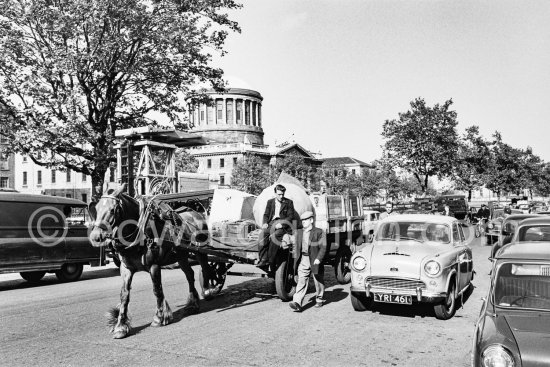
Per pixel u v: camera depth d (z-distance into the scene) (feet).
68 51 60.95
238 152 278.67
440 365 18.53
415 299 25.71
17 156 248.93
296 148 311.88
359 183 252.62
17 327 24.81
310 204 33.83
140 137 66.74
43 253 41.45
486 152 150.71
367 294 26.73
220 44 73.00
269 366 18.33
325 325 24.94
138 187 65.77
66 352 20.24
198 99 76.69
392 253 27.25
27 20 61.31
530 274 16.40
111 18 60.90
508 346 13.29
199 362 18.78
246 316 27.09
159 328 24.22
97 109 69.05
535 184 239.71
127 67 64.23
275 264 30.58
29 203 41.24
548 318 14.69
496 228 70.90
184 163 196.34
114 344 21.38
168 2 66.44
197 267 53.01
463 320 26.27
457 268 27.91
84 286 40.37
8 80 61.82
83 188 238.07
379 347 20.95
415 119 112.88
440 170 113.09
